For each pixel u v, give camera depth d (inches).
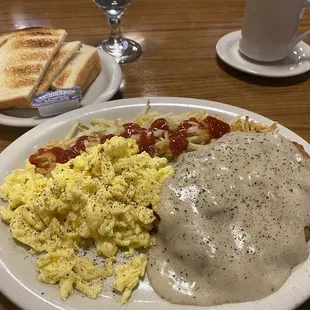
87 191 11.0
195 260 10.3
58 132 13.9
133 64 18.4
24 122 14.4
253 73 17.5
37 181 11.7
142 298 10.0
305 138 15.0
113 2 18.4
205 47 19.6
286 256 10.3
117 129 13.7
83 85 16.5
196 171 11.7
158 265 10.5
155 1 22.5
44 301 9.5
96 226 10.6
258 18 17.2
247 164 11.8
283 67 18.2
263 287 9.9
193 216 10.8
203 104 15.0
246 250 10.3
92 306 9.7
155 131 13.5
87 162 11.5
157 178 11.6
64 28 20.6
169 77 17.7
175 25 20.9
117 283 10.0
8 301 10.1
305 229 11.0
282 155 12.2
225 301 9.8
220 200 11.0
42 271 10.1
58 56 17.7
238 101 16.7
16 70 16.8
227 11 22.0
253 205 11.0
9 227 11.2
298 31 20.5
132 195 11.1
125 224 10.9
